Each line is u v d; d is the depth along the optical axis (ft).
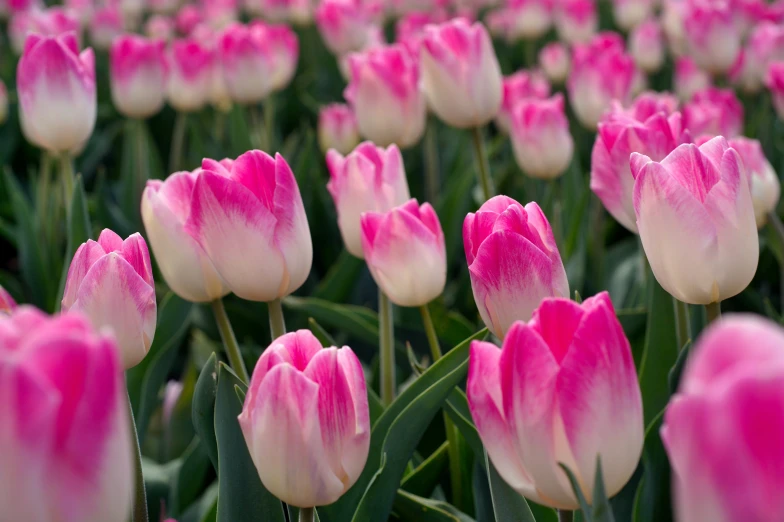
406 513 2.92
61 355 2.13
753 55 5.78
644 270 3.51
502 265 2.68
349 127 5.62
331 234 5.08
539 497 2.41
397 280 3.02
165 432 3.65
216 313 3.03
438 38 3.65
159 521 3.23
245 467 2.70
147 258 2.72
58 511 2.14
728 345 1.89
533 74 7.17
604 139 3.13
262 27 6.13
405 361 3.67
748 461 1.82
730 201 2.65
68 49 3.63
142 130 5.21
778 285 4.60
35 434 2.11
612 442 2.37
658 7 10.19
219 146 5.67
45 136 3.67
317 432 2.47
